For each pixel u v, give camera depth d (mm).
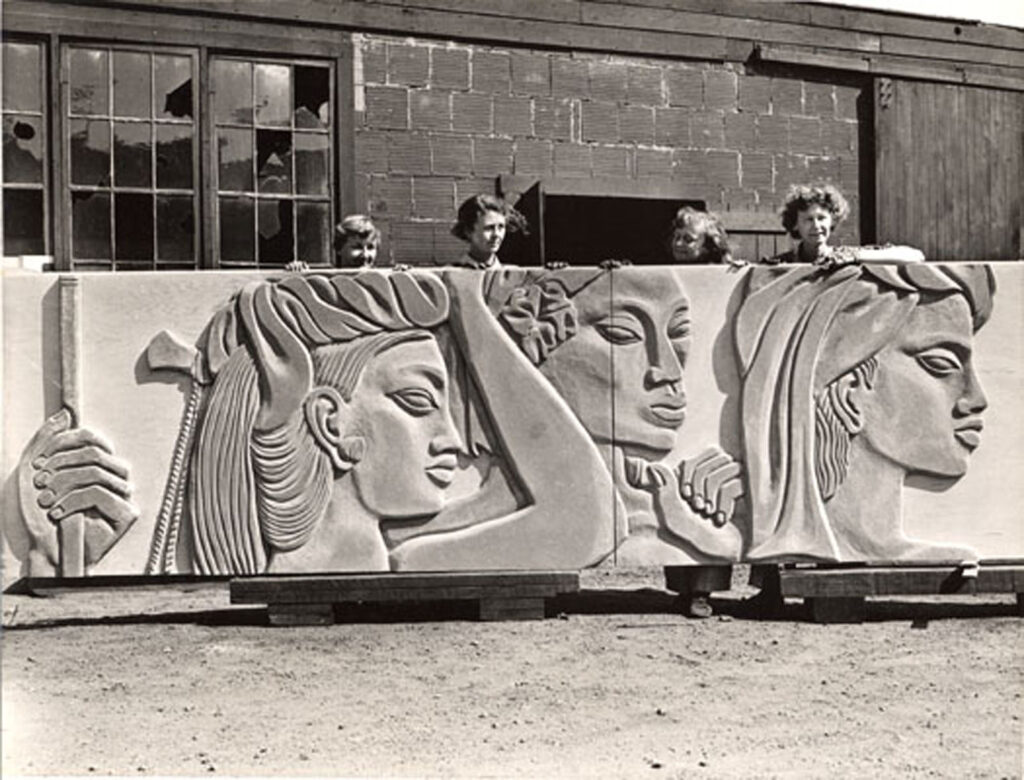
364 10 11258
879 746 5477
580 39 12109
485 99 11781
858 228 13375
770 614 7918
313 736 5594
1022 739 5566
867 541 7699
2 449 7492
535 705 6039
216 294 7547
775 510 7660
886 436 7715
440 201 11641
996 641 7246
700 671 6613
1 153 9805
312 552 7512
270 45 10938
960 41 13742
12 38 10125
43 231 10258
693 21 12562
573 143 12133
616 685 6359
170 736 5602
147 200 10617
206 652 7016
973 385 7754
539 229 11781
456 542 7555
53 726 5711
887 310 7715
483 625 7562
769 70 12938
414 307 7570
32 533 7473
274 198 11078
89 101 10406
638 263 13398
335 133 11227
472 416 7594
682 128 12570
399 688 6316
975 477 7781
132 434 7527
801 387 7680
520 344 7605
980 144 13891
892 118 13445
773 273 7695
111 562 7508
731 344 7699
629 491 7637
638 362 7637
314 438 7508
